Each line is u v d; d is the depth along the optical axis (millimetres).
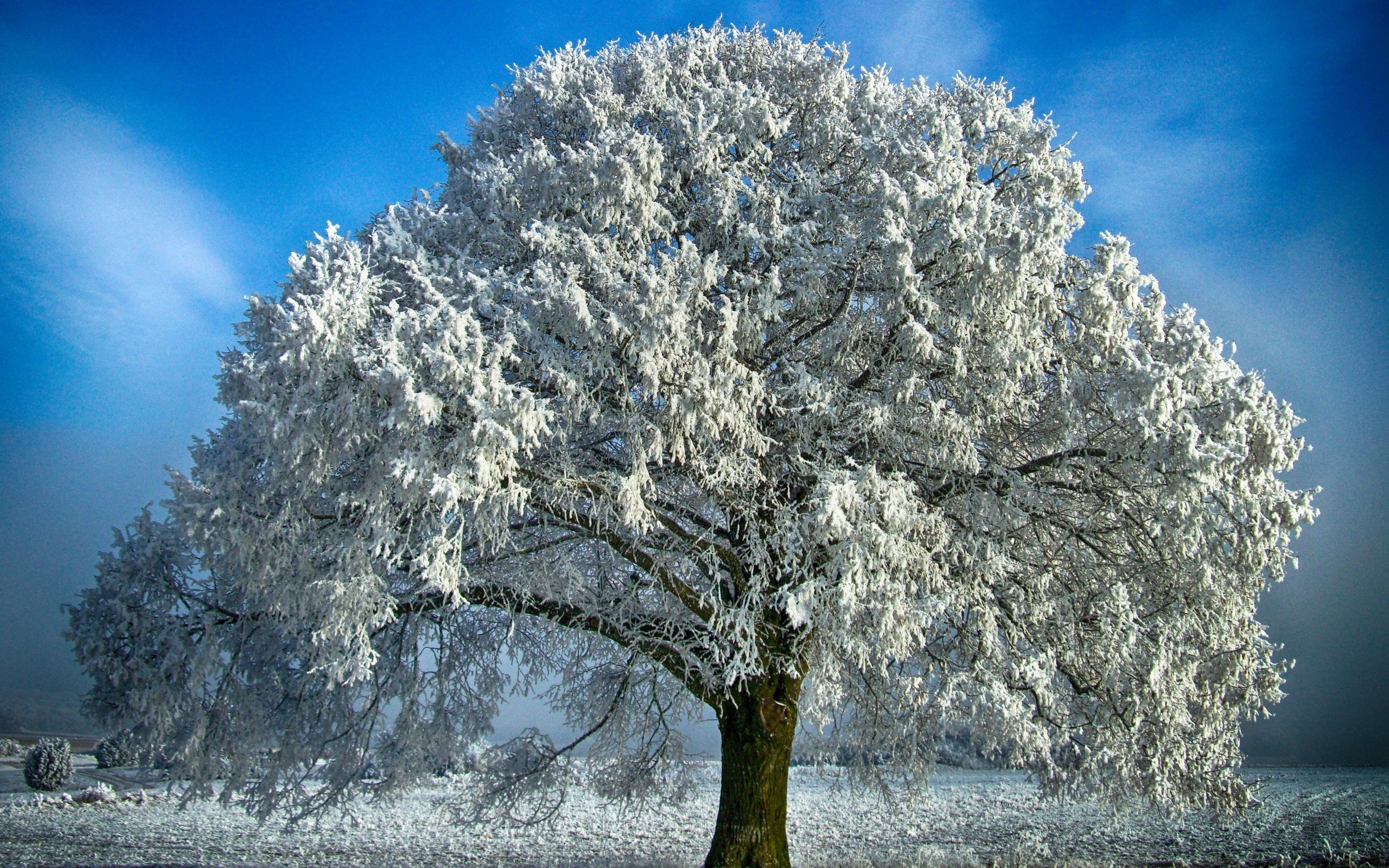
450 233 9828
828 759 13883
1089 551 10703
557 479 8727
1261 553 9109
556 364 8141
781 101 11273
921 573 8555
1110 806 12133
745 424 8469
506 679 12266
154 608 9422
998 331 8688
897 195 8305
